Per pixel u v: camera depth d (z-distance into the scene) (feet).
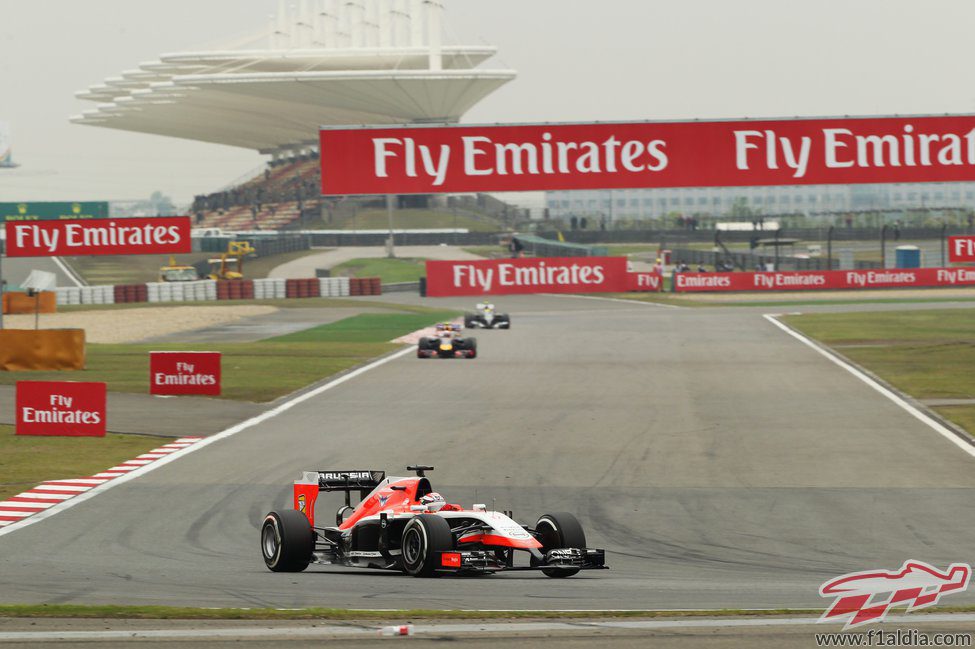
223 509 175.73
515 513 172.35
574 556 113.39
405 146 218.38
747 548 145.89
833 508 175.83
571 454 228.43
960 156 219.61
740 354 427.33
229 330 577.02
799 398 311.06
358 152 217.97
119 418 284.00
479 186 219.41
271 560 126.21
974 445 237.04
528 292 223.51
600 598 105.60
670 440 245.65
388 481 127.13
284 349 462.60
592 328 549.13
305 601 103.55
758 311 645.51
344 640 82.33
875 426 263.29
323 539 139.54
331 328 577.84
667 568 130.21
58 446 243.81
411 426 266.36
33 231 397.19
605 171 220.23
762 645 80.48
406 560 115.85
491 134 219.20
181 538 153.17
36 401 259.39
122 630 86.22
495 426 265.54
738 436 250.78
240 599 105.19
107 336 551.59
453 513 117.60
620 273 230.89
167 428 268.21
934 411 285.43
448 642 81.66
